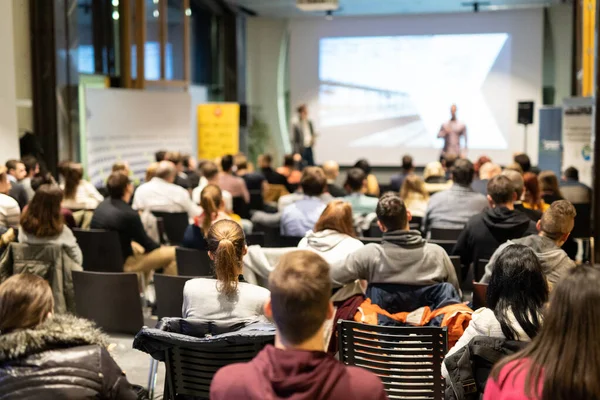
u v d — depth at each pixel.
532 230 4.46
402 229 3.71
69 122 9.22
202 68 15.11
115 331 4.45
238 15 15.49
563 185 8.00
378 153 15.55
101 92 9.72
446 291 3.56
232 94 15.70
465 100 14.95
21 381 2.02
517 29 14.53
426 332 2.88
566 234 3.54
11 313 2.11
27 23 8.79
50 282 4.56
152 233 6.29
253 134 16.78
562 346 1.56
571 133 9.93
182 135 11.95
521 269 2.37
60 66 9.01
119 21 11.12
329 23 15.51
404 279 3.59
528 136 14.73
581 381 1.51
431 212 5.88
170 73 12.64
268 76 16.75
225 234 3.01
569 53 14.70
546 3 14.07
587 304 1.54
